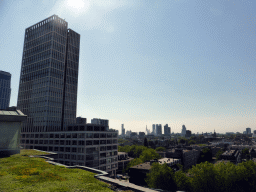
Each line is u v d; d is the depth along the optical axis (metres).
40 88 145.75
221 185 66.94
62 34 159.88
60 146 110.00
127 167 130.50
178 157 144.75
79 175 23.55
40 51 155.50
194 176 71.81
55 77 147.62
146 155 140.38
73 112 158.50
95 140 104.94
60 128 144.38
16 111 41.06
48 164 29.83
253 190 65.06
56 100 145.25
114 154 118.19
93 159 101.75
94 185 19.52
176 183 73.44
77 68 170.12
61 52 156.38
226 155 132.88
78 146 101.00
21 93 157.50
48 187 18.03
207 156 192.50
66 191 17.25
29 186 18.22
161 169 73.62
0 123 36.78
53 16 155.50
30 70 157.25
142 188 19.05
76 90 164.88
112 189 19.53
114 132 121.00
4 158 32.75
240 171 67.81
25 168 25.09
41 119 137.50
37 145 125.31
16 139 38.62
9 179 20.09
